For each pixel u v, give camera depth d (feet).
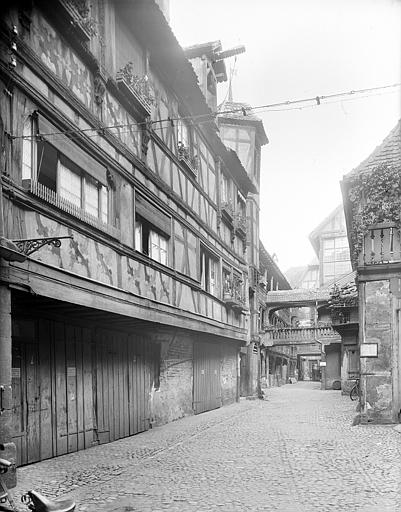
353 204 44.24
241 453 29.32
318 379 193.88
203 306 50.44
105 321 34.50
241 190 71.00
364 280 41.34
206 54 60.64
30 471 24.49
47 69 25.40
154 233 39.83
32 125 24.67
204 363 56.54
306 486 21.25
